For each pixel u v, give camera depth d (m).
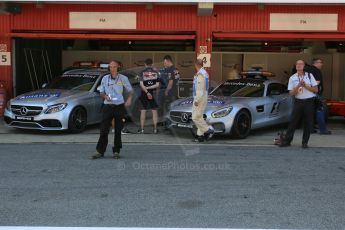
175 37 14.44
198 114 10.12
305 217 5.39
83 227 5.03
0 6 14.01
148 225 5.09
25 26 14.74
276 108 11.86
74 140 10.64
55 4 14.59
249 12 14.46
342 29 14.44
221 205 5.82
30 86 16.47
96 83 12.38
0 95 14.40
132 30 14.68
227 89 12.09
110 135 11.30
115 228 5.00
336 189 6.58
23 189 6.50
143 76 10.95
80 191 6.41
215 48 19.19
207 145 10.04
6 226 5.05
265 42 19.05
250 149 9.60
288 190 6.51
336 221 5.26
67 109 11.23
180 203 5.89
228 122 10.49
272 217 5.38
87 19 14.64
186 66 19.16
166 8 14.54
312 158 8.72
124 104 8.68
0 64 14.80
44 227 5.03
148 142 10.40
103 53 19.36
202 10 14.06
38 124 11.10
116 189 6.51
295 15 14.44
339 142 10.59
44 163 8.15
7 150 9.38
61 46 19.33
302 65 9.52
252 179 7.11
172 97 11.34
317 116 11.68
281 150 9.52
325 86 19.12
